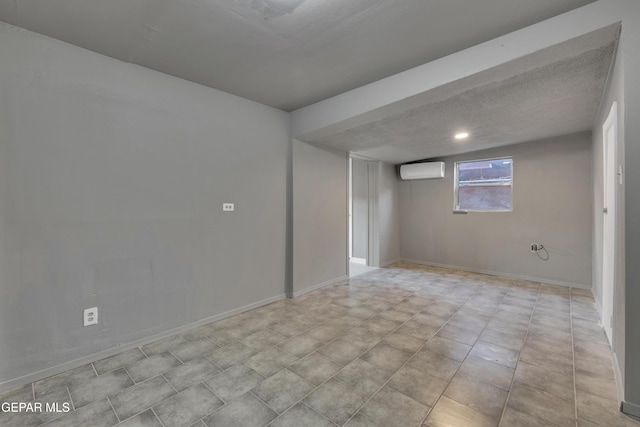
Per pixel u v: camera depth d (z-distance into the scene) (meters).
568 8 1.79
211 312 3.00
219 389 1.93
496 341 2.59
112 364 2.23
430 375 2.08
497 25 1.96
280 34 2.05
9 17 1.85
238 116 3.21
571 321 3.01
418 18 1.88
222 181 3.07
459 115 3.15
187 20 1.89
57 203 2.11
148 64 2.47
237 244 3.22
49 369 2.08
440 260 5.62
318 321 3.04
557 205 4.34
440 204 5.59
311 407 1.76
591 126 3.74
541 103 2.84
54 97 2.09
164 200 2.65
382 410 1.73
